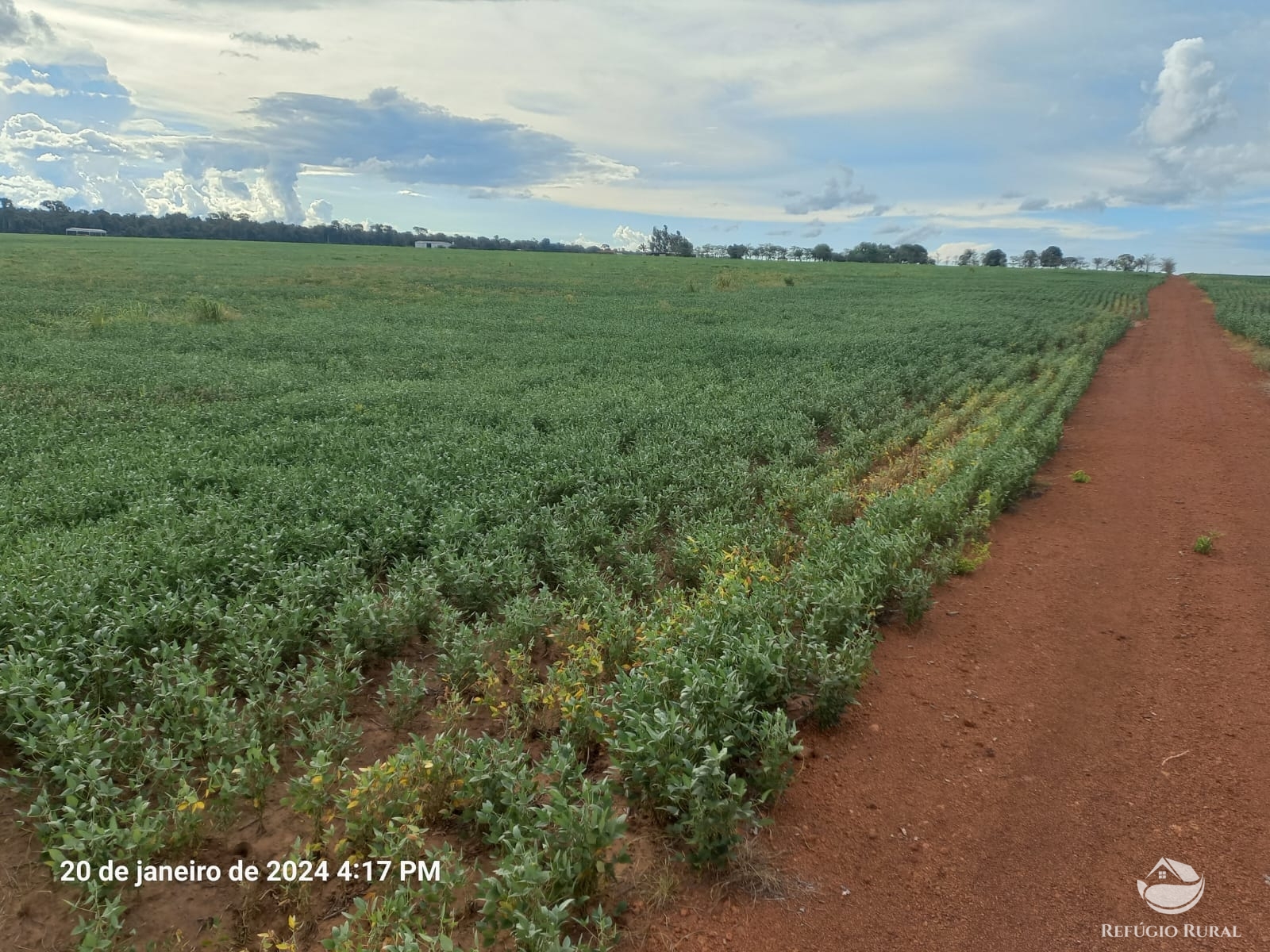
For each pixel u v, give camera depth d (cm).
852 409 1728
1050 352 2844
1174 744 562
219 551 786
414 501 998
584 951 378
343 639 634
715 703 509
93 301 3766
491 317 3791
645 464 1188
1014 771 535
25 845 462
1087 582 859
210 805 461
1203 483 1239
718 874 440
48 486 1009
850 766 541
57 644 570
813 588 673
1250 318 3881
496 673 641
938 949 395
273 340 2720
